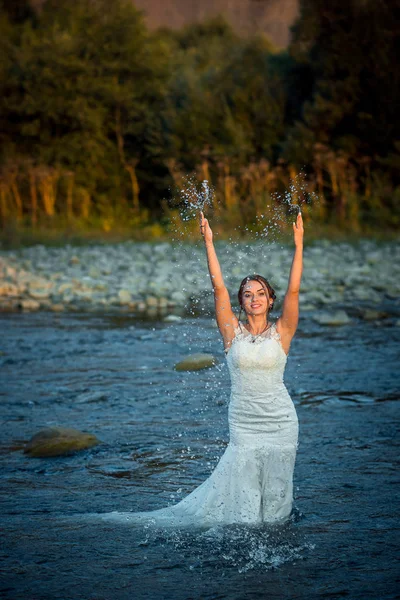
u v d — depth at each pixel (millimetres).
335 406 8836
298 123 35719
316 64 37000
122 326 14906
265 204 30406
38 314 16656
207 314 16281
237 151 37031
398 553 4969
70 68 43906
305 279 20203
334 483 6324
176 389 9820
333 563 4812
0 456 7246
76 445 7375
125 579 4617
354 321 14891
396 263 23484
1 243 33438
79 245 33562
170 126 41406
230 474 5496
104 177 44688
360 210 33062
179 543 5141
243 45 43188
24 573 4715
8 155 43000
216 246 27609
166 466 6906
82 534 5309
